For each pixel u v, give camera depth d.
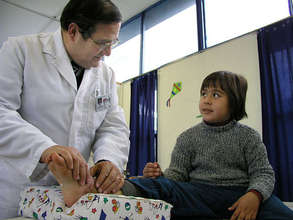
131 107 3.90
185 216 0.68
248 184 0.79
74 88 0.92
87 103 0.95
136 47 4.52
